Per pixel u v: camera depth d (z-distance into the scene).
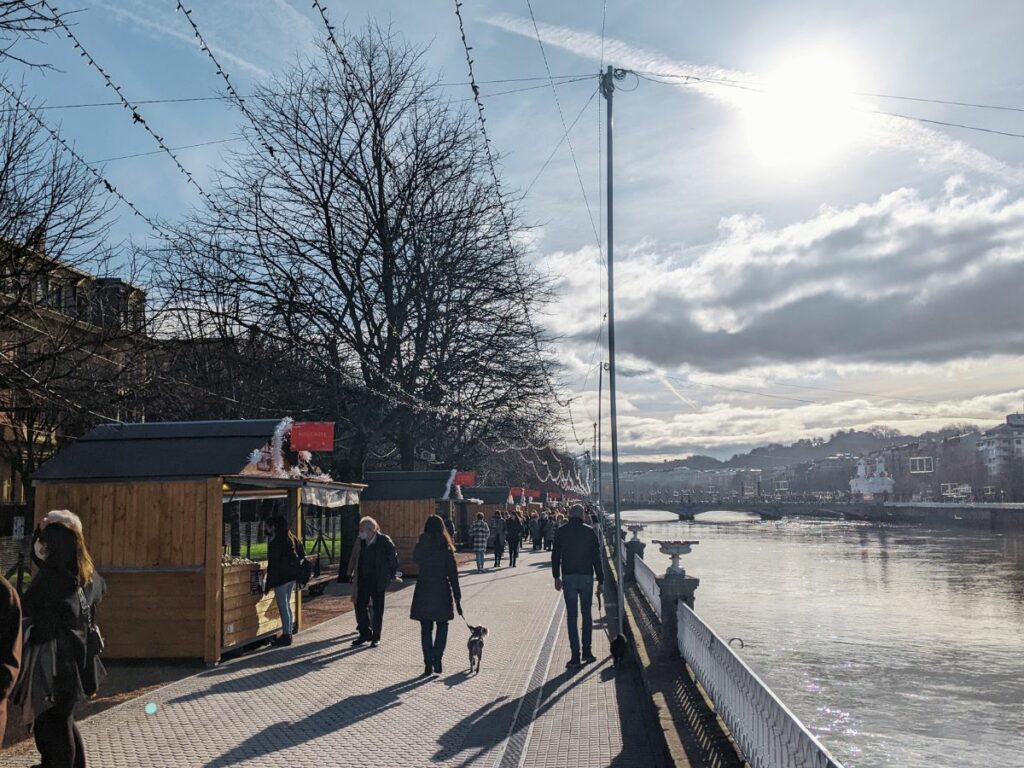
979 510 118.06
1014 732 19.89
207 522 12.30
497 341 33.34
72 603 5.98
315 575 22.28
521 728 8.59
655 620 13.65
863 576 56.50
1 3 9.20
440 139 30.98
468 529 46.53
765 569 61.19
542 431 41.12
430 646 11.45
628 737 8.23
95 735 8.24
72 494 12.49
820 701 22.86
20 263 15.01
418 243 30.83
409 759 7.47
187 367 27.55
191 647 12.19
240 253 28.11
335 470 30.25
